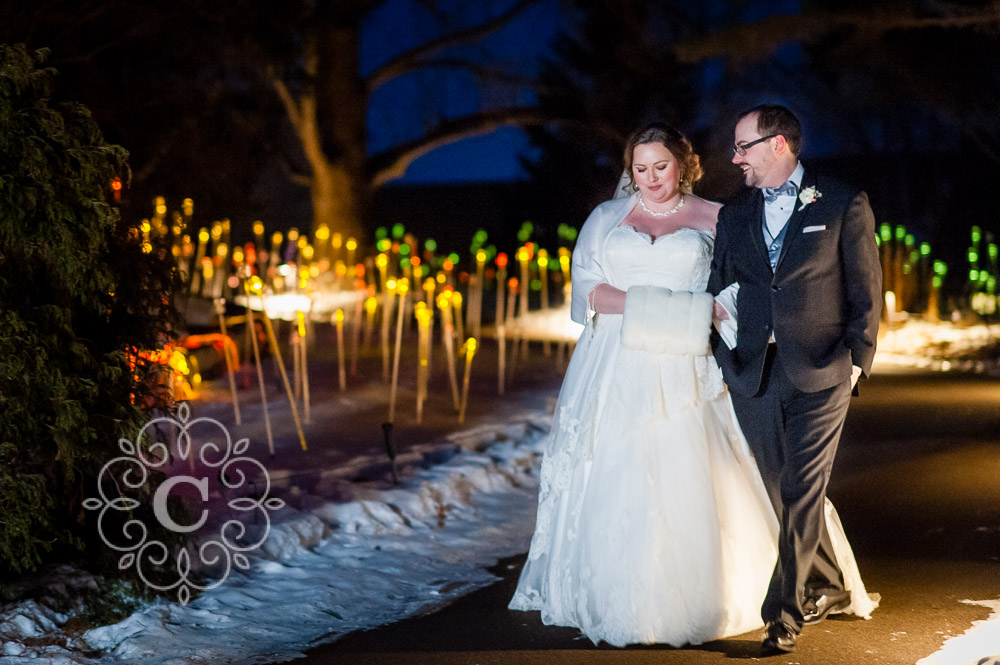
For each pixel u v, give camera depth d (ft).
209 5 57.16
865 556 20.15
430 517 23.38
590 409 16.94
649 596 15.87
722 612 16.03
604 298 17.19
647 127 17.07
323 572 19.69
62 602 17.10
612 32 88.84
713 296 16.49
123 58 49.98
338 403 34.22
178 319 18.98
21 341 15.87
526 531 22.77
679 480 16.15
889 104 75.41
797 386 15.56
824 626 16.43
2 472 16.05
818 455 15.56
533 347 51.98
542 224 100.37
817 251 15.47
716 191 81.41
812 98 80.23
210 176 57.72
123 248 17.99
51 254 16.16
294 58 66.03
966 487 24.95
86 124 17.04
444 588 19.01
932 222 84.17
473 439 29.71
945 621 16.55
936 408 36.45
